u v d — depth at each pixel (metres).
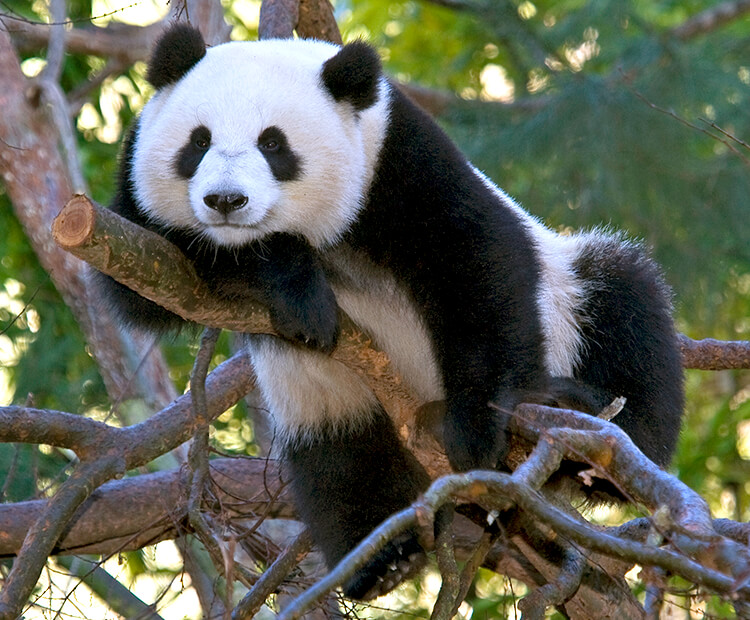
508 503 7.55
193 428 9.85
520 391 8.80
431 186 9.03
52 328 15.37
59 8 14.85
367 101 9.15
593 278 10.56
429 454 9.30
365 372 8.79
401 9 24.52
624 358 10.31
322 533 10.16
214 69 8.99
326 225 9.12
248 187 8.27
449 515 7.92
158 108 9.21
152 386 13.73
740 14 20.77
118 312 9.14
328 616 9.67
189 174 8.68
